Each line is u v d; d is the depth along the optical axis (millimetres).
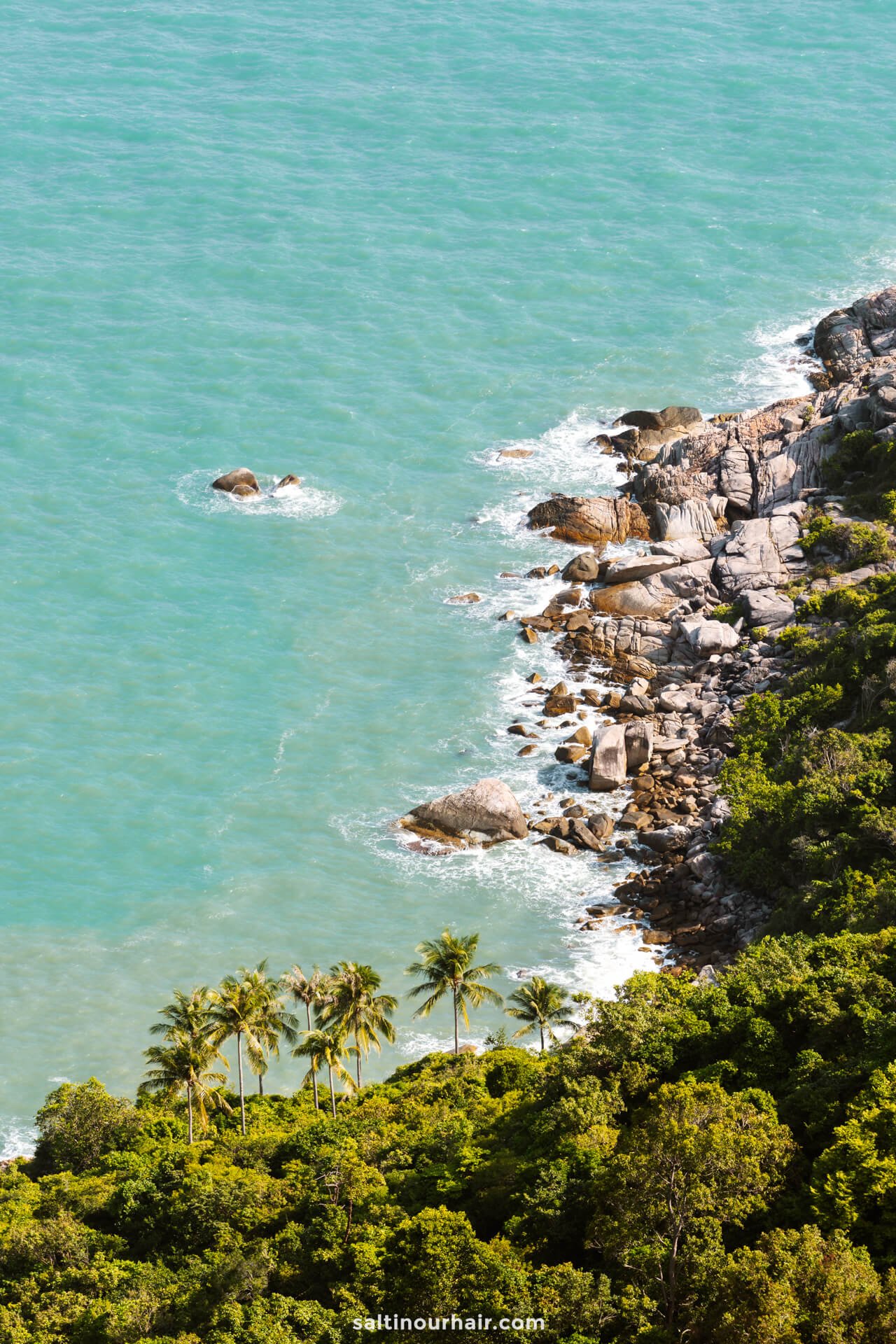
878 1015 114500
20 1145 152875
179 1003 145250
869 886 151750
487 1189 110688
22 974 172625
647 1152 93062
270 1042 143625
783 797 172125
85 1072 161500
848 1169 96000
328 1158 122250
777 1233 88125
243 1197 124250
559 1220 101750
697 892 174875
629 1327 90062
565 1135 110562
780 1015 120188
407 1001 168000
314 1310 103438
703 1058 118625
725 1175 93750
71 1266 123562
